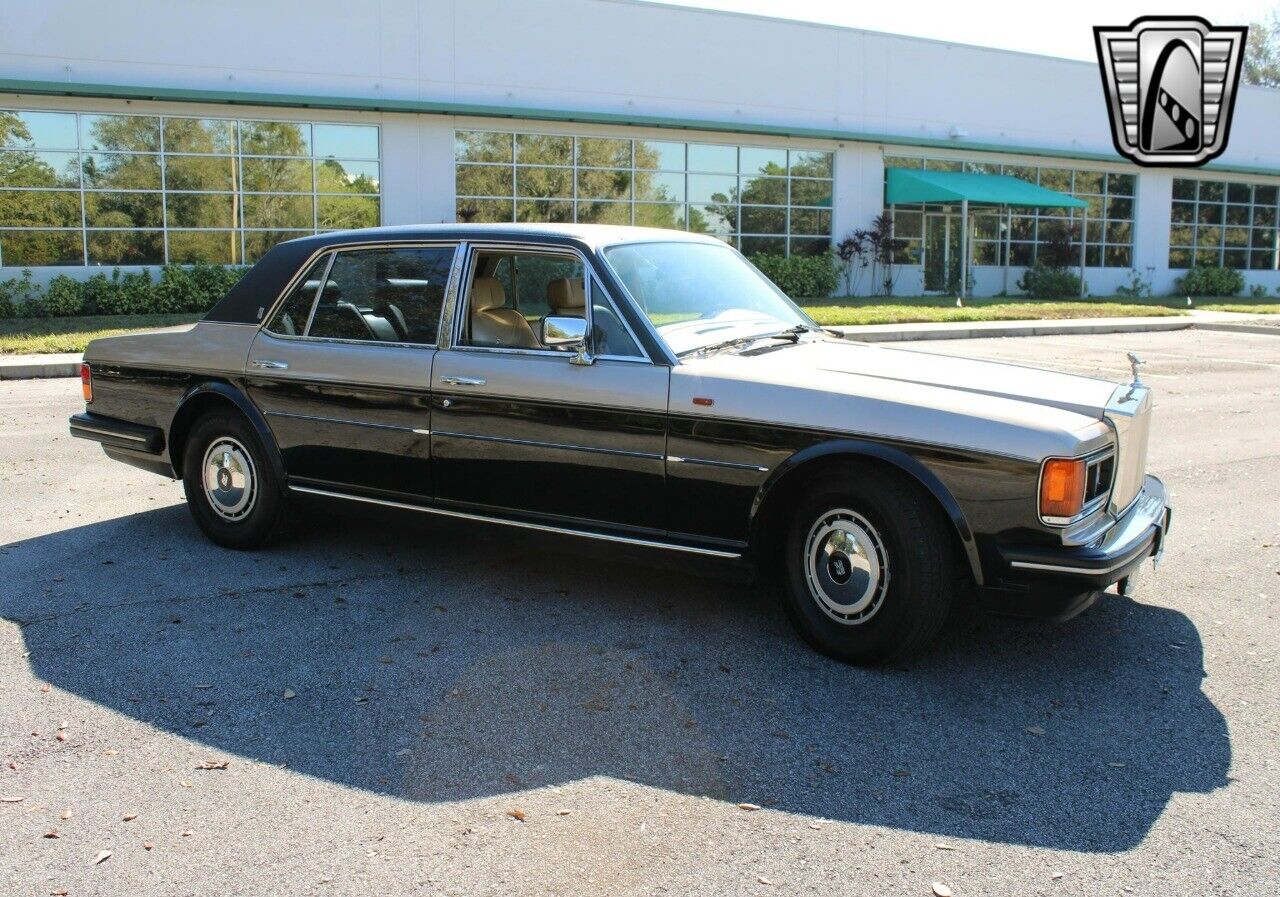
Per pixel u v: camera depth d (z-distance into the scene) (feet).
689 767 11.34
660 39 81.66
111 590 16.72
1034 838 10.03
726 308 16.63
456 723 12.30
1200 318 74.90
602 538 15.24
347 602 16.25
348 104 69.92
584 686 13.32
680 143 83.87
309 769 11.26
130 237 67.67
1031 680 13.62
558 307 15.90
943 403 13.24
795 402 13.78
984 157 98.58
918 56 93.15
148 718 12.40
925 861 9.63
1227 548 19.52
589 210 80.94
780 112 87.40
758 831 10.12
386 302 17.08
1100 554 12.55
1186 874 9.45
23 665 13.88
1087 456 12.80
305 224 71.77
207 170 68.95
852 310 70.59
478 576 17.53
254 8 68.33
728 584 17.17
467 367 16.01
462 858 9.64
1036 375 15.33
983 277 100.32
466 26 74.49
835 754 11.64
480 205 76.79
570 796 10.73
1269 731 12.26
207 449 18.85
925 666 14.02
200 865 9.52
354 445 17.17
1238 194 113.39
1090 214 105.50
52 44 63.82
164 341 19.24
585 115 77.46
